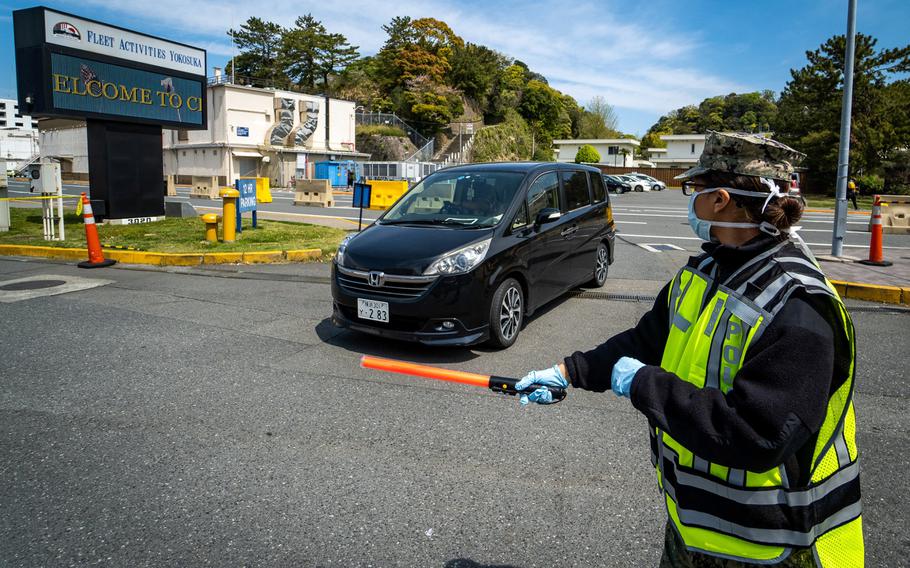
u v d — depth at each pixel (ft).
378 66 216.54
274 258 32.96
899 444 11.81
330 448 11.64
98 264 31.07
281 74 200.85
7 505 9.66
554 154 239.50
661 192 144.46
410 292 16.65
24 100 41.55
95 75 43.14
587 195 24.68
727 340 4.21
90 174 44.55
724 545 4.25
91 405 13.64
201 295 24.67
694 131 324.80
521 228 19.02
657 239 44.34
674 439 4.16
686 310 4.64
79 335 18.93
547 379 5.27
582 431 12.37
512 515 9.39
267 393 14.38
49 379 15.19
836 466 4.13
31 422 12.76
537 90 247.70
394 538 8.82
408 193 21.49
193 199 85.10
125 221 46.37
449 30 222.07
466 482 10.37
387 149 173.78
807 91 119.24
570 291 25.67
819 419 3.71
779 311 4.02
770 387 3.77
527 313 19.35
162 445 11.75
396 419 12.94
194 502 9.77
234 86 136.15
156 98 46.93
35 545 8.64
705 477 4.33
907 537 8.81
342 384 14.99
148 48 46.09
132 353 17.26
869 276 26.55
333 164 127.44
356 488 10.19
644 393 4.22
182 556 8.41
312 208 69.15
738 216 4.51
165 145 150.00
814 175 124.06
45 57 40.24
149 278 28.30
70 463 11.03
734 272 4.42
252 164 142.82
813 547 4.09
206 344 18.15
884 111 111.04
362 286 17.34
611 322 21.02
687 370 4.44
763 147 4.37
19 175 143.95
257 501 9.79
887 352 17.54
